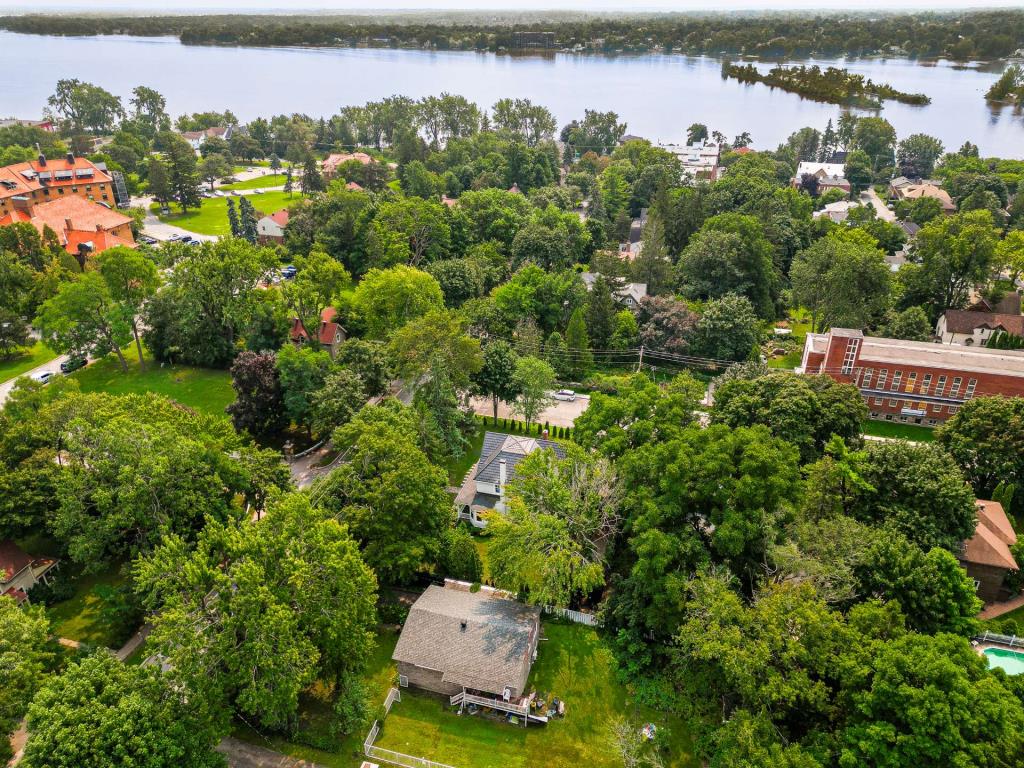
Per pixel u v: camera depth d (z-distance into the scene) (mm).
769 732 38125
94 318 90312
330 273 94812
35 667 40094
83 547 48219
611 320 102438
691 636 41938
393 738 44250
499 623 48750
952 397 81938
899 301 109875
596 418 63844
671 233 132750
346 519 52844
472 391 84375
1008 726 33625
